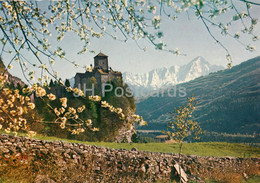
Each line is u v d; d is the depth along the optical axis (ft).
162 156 65.62
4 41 16.97
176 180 60.18
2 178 32.35
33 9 17.43
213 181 63.05
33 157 42.24
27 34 17.47
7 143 41.16
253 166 80.02
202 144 116.26
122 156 56.70
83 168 48.29
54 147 47.75
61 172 43.50
